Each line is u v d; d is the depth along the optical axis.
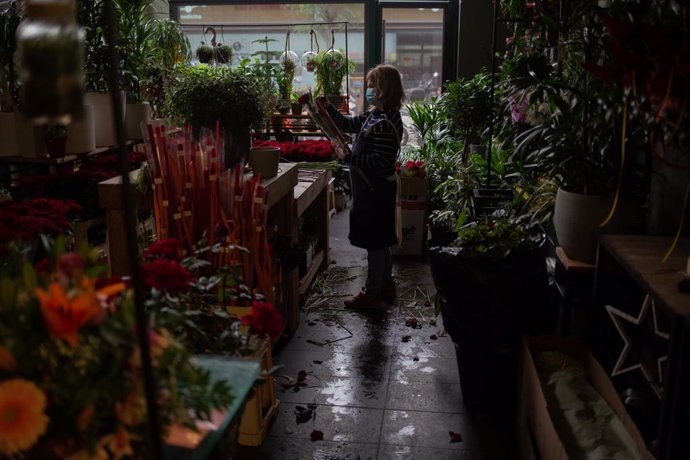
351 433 2.89
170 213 2.85
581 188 2.83
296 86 7.42
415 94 7.58
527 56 3.70
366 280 4.40
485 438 2.85
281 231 3.91
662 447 1.89
